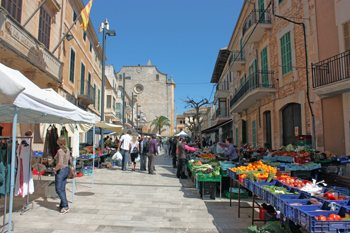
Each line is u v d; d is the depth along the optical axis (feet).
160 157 106.63
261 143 62.44
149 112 235.20
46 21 55.16
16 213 22.81
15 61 43.27
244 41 68.74
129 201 27.86
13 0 42.06
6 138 21.20
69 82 68.03
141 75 238.48
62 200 23.44
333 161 32.65
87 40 87.66
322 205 12.69
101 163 63.67
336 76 36.96
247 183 20.36
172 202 27.73
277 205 14.42
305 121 43.68
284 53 50.90
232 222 21.22
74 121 28.48
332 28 38.65
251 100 64.39
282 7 51.60
